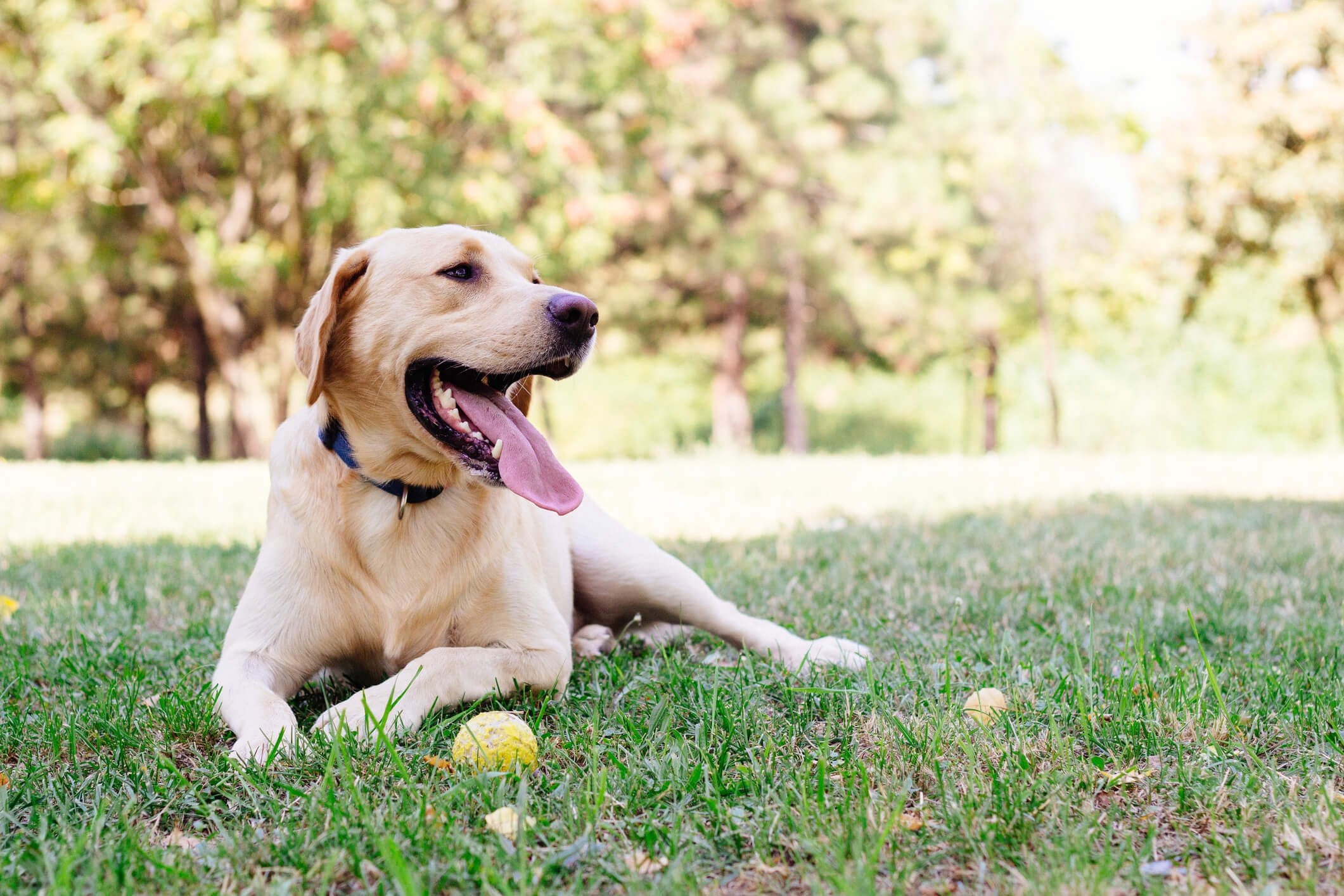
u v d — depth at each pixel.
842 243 18.78
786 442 21.11
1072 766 2.18
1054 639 3.39
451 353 2.75
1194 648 3.42
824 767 2.04
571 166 13.96
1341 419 20.34
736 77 18.52
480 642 2.87
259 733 2.32
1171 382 21.17
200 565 5.14
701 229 18.45
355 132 12.56
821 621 3.81
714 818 1.95
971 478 10.62
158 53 12.16
